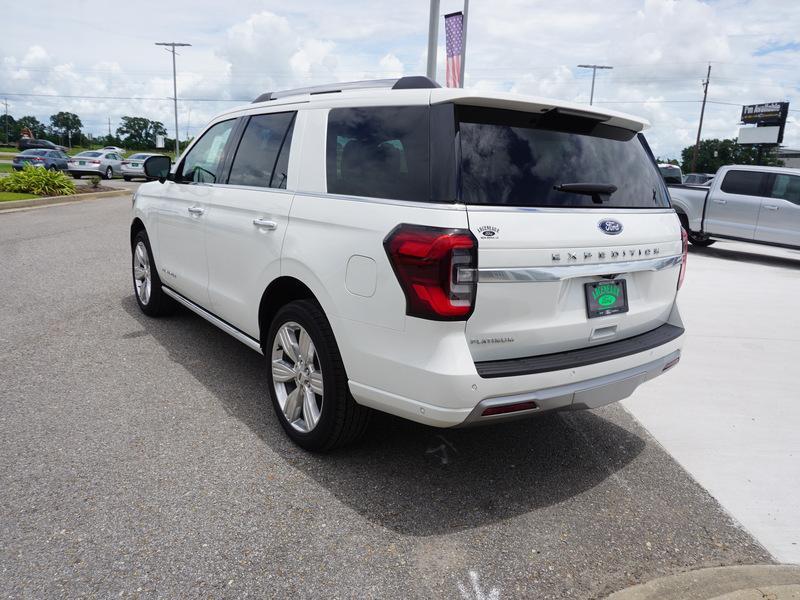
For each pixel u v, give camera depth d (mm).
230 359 4793
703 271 10562
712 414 4309
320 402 3434
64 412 3752
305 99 3590
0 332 5199
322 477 3180
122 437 3480
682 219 13289
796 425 4156
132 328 5465
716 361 5516
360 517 2857
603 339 3133
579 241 2855
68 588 2307
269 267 3506
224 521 2766
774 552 2760
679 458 3633
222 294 4172
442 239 2516
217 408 3916
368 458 3408
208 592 2332
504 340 2734
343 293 2930
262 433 3615
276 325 3514
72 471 3102
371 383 2863
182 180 4898
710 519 3004
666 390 4766
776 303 8016
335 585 2410
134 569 2430
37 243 9781
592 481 3312
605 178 3115
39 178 18344
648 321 3436
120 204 17531
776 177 11953
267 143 3852
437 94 2773
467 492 3127
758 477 3434
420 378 2633
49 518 2715
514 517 2934
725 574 2572
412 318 2629
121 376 4363
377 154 2965
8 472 3061
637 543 2783
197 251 4496
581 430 3969
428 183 2664
